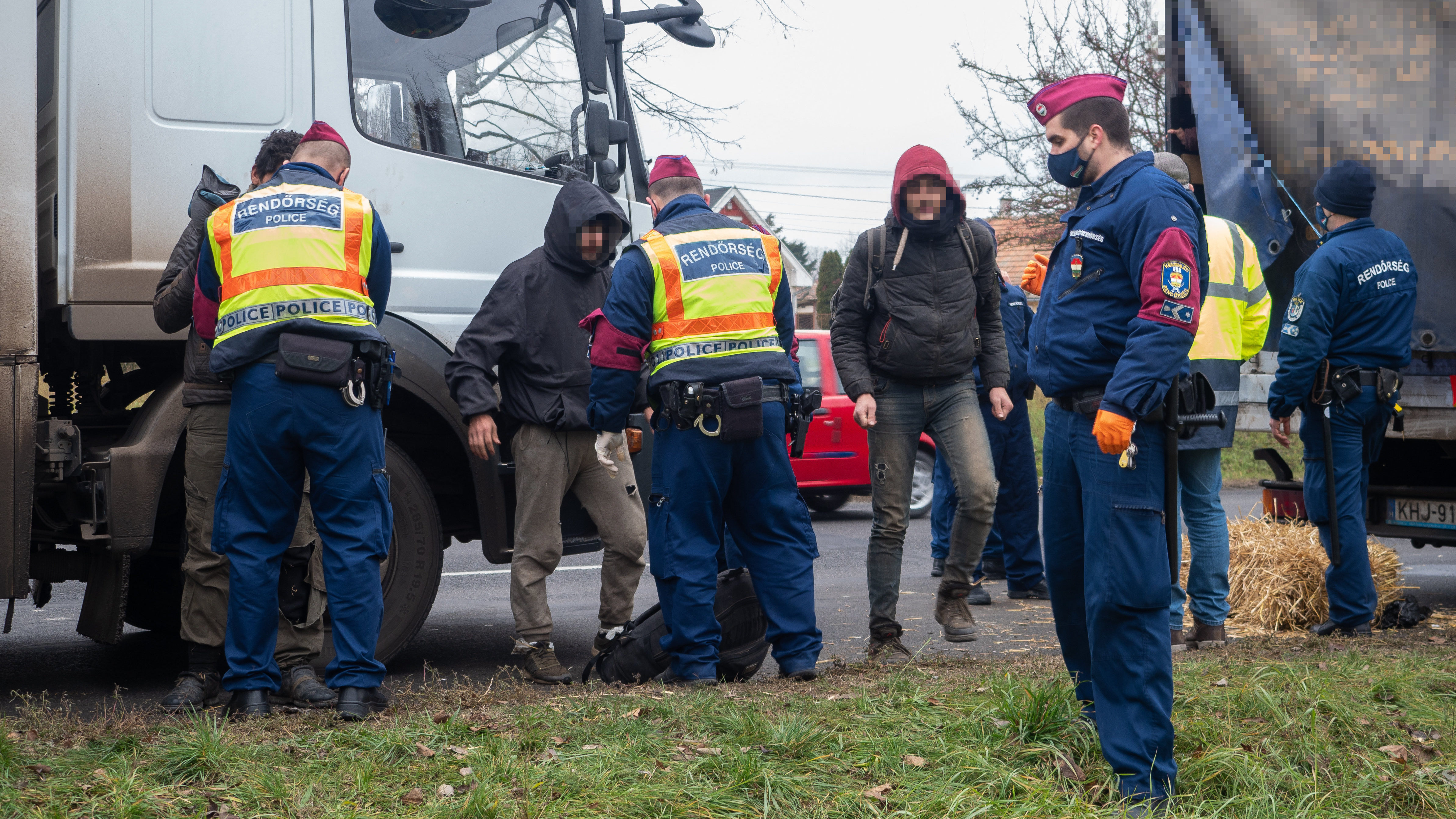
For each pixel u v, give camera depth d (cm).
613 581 457
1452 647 462
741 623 432
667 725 338
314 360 353
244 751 310
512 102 485
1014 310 649
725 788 284
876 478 471
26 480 383
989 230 477
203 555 389
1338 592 498
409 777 297
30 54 387
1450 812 284
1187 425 276
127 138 418
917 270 461
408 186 459
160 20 423
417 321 455
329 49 445
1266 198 572
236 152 432
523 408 434
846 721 340
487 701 378
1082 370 284
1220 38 578
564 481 440
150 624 534
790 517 421
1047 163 301
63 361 457
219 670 396
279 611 384
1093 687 311
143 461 399
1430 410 562
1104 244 281
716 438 400
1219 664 411
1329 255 480
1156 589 276
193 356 385
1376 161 557
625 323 398
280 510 367
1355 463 492
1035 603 641
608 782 288
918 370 462
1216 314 473
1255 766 297
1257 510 1114
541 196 487
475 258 472
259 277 356
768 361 410
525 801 276
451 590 752
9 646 546
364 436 365
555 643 554
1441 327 548
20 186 385
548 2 496
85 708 412
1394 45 555
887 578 469
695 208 423
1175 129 612
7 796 272
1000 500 651
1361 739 331
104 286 413
